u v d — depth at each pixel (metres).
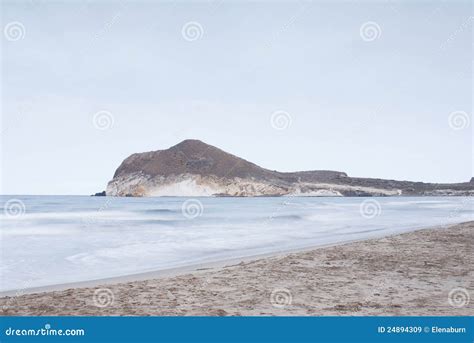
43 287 8.75
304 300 7.00
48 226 23.08
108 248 14.68
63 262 11.99
